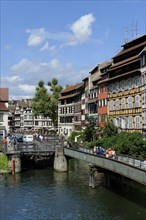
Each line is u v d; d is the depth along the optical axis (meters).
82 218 33.91
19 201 40.28
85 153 49.94
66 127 115.25
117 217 33.66
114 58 71.69
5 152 59.12
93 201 39.44
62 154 59.75
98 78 82.00
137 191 43.47
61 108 119.81
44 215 35.22
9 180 52.06
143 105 56.50
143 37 63.16
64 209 36.91
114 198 40.47
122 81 65.44
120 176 45.09
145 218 33.03
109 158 41.12
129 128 61.97
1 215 35.41
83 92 97.25
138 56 58.41
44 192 44.28
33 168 63.16
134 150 46.31
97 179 51.81
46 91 124.81
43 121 178.50
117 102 67.56
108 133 61.00
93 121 70.69
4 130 93.81
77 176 54.97
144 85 55.84
